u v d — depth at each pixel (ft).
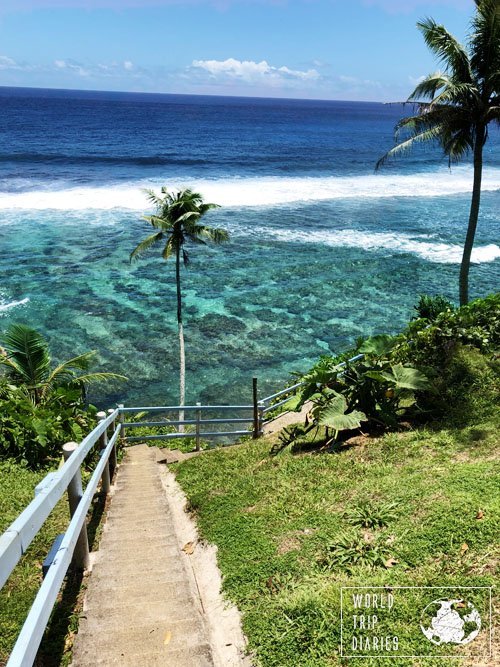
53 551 12.51
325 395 29.50
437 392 28.45
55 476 11.74
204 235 68.74
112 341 72.18
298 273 98.58
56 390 35.45
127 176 171.22
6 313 77.30
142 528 20.53
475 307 42.65
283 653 12.85
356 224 129.90
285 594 14.93
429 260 107.14
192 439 42.11
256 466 26.94
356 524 17.65
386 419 27.81
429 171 212.84
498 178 202.69
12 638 12.59
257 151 254.06
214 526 20.01
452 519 16.29
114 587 15.49
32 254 99.55
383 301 88.02
